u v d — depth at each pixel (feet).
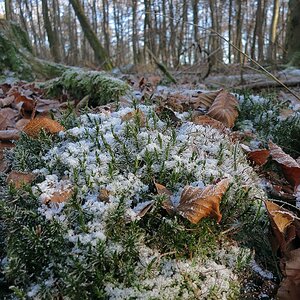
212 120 1.62
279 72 4.70
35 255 0.93
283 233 1.05
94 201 1.04
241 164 1.29
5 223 1.03
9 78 3.77
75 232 0.97
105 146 1.20
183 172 1.15
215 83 3.84
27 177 1.15
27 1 13.32
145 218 1.03
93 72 2.44
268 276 1.05
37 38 14.38
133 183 1.09
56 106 2.24
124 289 0.90
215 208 0.99
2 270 0.96
